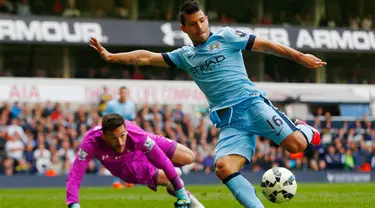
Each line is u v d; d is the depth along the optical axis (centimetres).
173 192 2748
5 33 8400
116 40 8869
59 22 8650
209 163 7038
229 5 10188
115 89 8500
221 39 2323
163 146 2675
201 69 2344
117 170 2691
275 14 10294
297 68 10194
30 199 4069
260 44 2297
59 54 9225
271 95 9075
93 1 9562
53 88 8288
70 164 6638
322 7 10381
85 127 6931
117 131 2295
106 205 3416
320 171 7331
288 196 2403
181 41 9138
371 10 10681
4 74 8712
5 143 6562
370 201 3453
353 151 7688
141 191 5028
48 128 6800
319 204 3288
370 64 10600
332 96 9181
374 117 8619
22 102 7856
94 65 9306
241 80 2322
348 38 9719
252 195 2205
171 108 8181
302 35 9550
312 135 2339
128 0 9588
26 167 6481
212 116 2355
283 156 7369
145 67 9219
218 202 3416
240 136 2295
